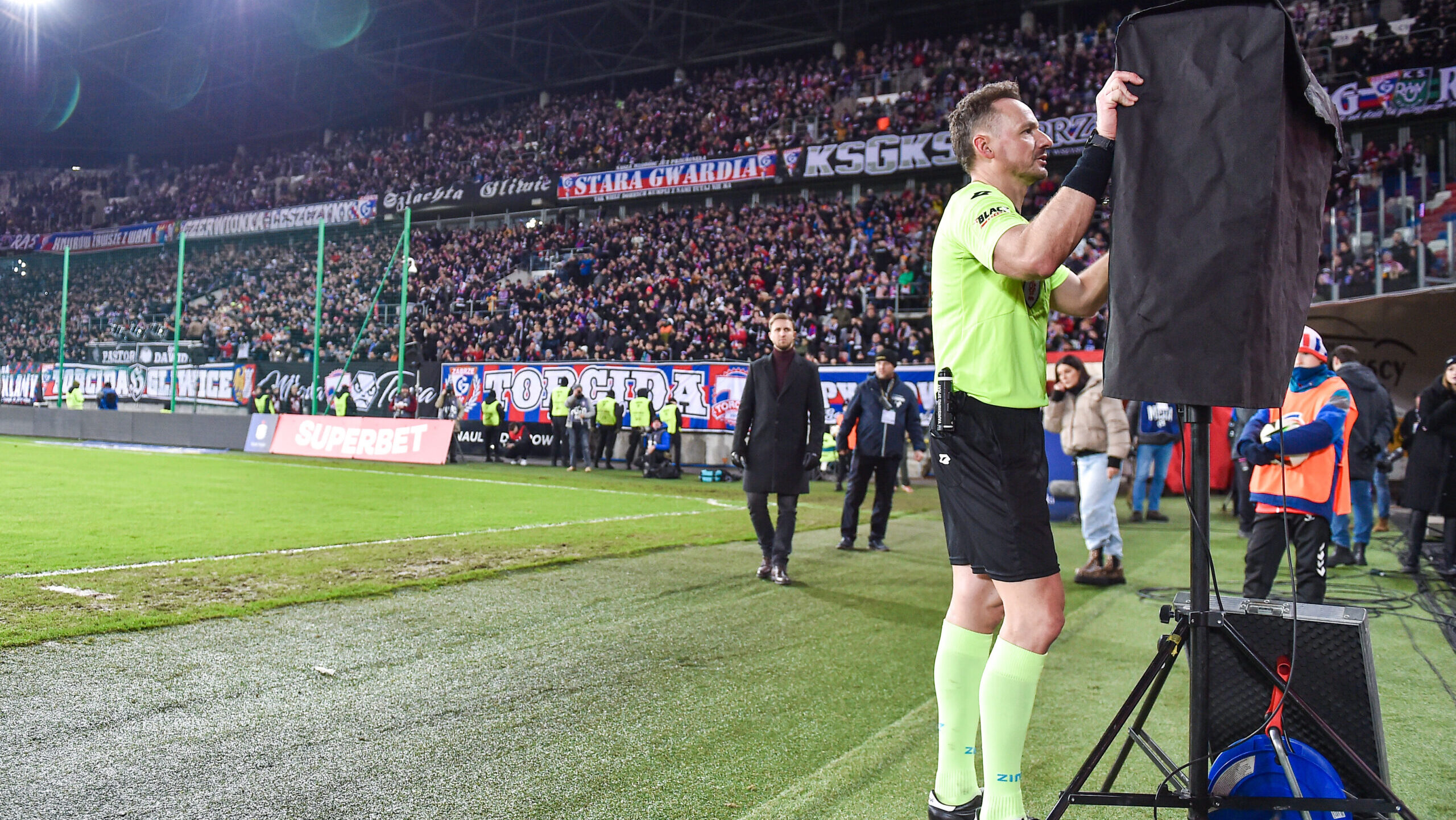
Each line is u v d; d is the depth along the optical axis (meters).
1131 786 2.60
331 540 7.10
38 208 43.97
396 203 31.16
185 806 2.31
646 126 31.31
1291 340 1.79
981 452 2.11
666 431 17.22
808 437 5.88
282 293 29.70
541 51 36.97
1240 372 1.71
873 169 24.08
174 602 4.64
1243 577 6.31
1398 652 4.24
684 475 16.91
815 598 5.37
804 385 5.87
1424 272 16.64
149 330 29.06
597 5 32.12
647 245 26.28
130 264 32.50
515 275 28.31
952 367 2.16
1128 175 1.81
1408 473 6.65
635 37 35.09
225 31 38.41
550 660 3.87
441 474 14.95
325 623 4.38
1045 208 1.88
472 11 35.03
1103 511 6.05
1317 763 1.91
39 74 42.97
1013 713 2.07
